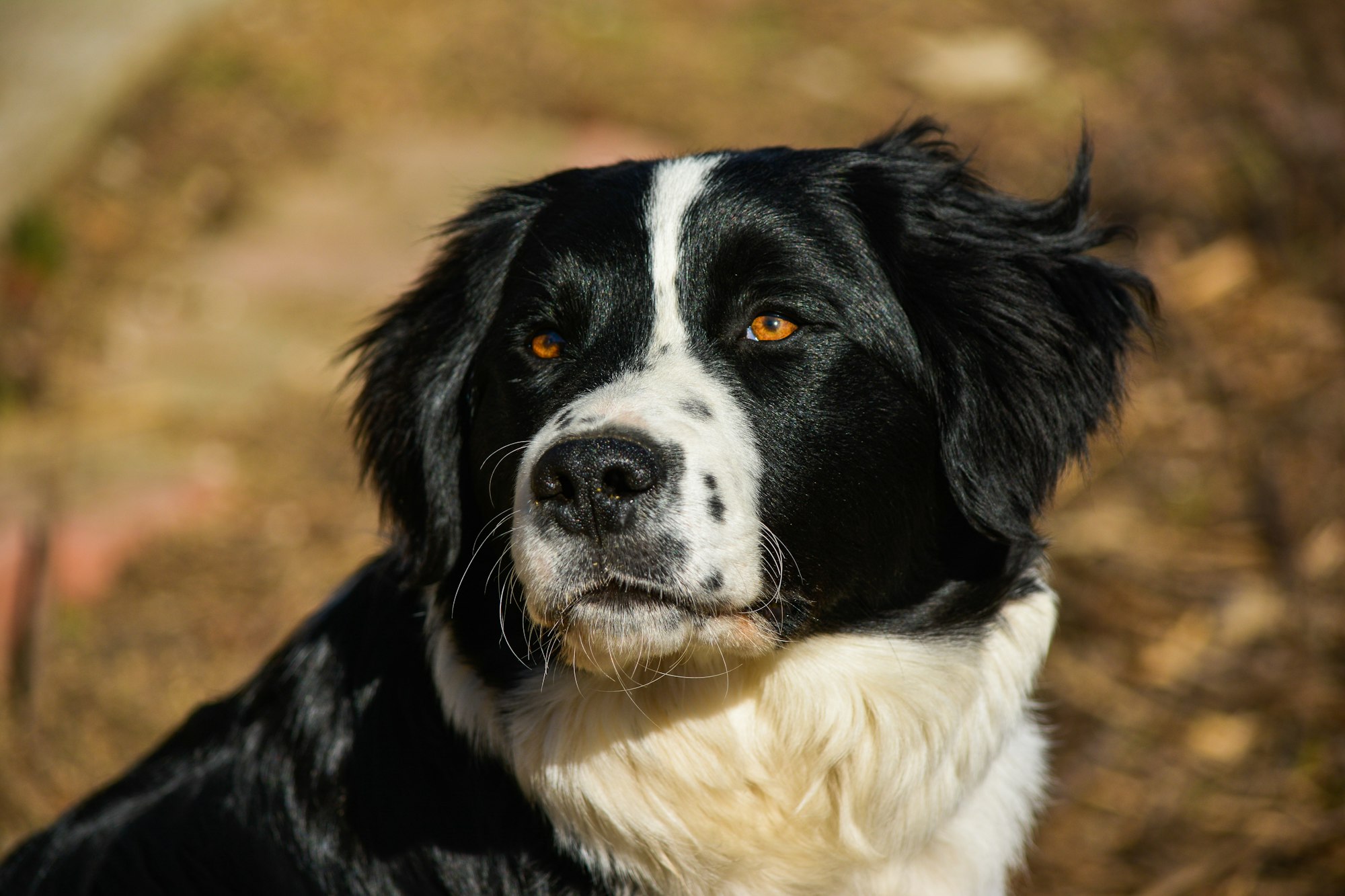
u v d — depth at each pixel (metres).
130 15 15.14
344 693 4.80
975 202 4.85
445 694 4.62
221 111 13.83
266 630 8.62
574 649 4.16
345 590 5.11
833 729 4.55
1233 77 12.69
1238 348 9.96
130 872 4.84
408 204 12.46
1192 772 7.03
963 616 4.70
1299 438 9.04
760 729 4.57
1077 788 7.00
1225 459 9.07
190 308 11.28
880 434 4.48
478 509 4.74
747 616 4.17
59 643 8.42
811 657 4.52
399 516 4.91
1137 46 14.26
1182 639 7.81
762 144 13.18
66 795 7.61
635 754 4.49
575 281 4.46
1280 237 10.77
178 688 8.23
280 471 9.80
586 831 4.54
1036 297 4.70
